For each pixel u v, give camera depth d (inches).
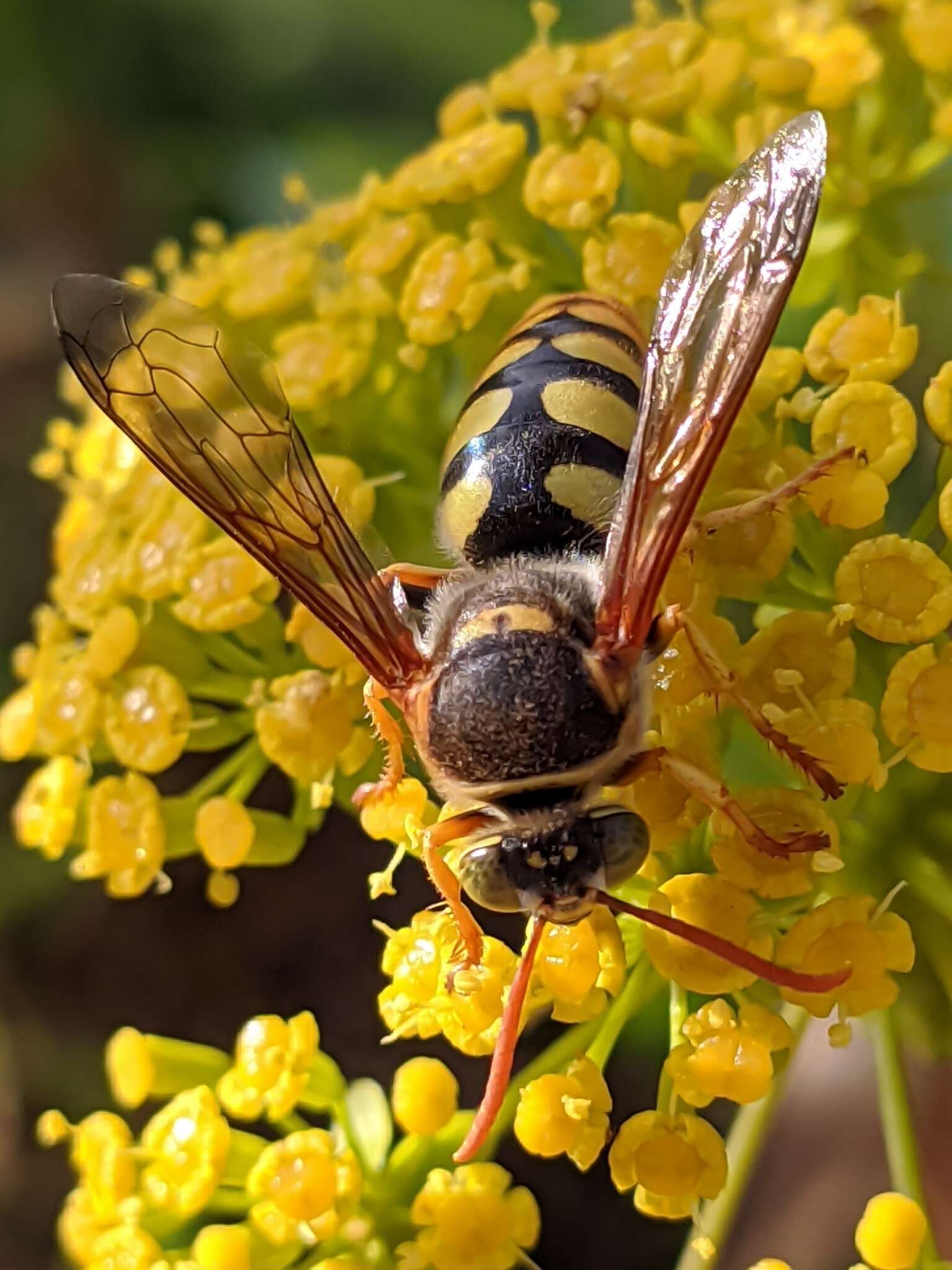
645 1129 2.0
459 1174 2.1
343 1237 2.2
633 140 2.5
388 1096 2.7
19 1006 4.0
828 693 2.1
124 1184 2.2
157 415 2.1
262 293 2.7
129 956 4.1
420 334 2.5
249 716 2.4
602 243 2.4
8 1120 4.0
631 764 2.0
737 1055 2.0
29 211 4.5
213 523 2.3
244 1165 2.2
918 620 2.1
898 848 2.2
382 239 2.5
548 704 1.9
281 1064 2.2
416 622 2.1
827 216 2.6
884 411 2.2
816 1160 3.6
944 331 3.0
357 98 4.0
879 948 2.0
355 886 4.0
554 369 2.2
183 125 4.2
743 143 2.5
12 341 4.6
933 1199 3.0
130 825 2.4
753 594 2.2
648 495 2.0
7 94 4.2
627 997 2.1
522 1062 2.5
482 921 2.4
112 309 2.2
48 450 4.5
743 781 2.5
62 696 2.4
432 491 2.6
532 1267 2.1
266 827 2.4
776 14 2.8
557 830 1.9
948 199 3.0
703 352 2.0
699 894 2.1
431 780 2.0
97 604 2.4
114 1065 2.3
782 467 2.2
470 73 4.0
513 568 2.1
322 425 2.6
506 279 2.5
